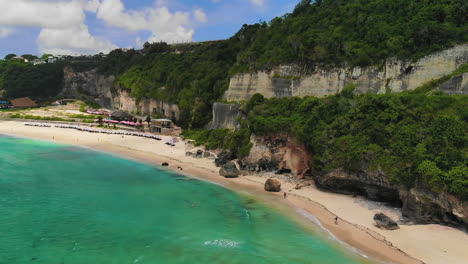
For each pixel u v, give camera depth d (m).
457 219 33.59
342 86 62.84
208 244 31.11
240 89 81.88
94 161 63.81
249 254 29.30
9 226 33.97
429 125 40.03
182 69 110.94
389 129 41.59
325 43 66.31
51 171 55.38
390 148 40.28
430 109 42.00
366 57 59.59
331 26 69.69
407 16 59.97
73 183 49.28
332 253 29.44
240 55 90.69
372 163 40.59
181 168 59.91
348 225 35.38
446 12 55.56
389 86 56.69
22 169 55.72
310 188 48.59
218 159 62.03
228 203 42.28
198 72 102.25
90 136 88.19
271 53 76.31
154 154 71.00
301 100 58.91
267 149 56.25
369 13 66.38
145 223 35.75
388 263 27.69
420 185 35.44
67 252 29.36
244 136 63.16
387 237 32.31
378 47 59.34
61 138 85.56
